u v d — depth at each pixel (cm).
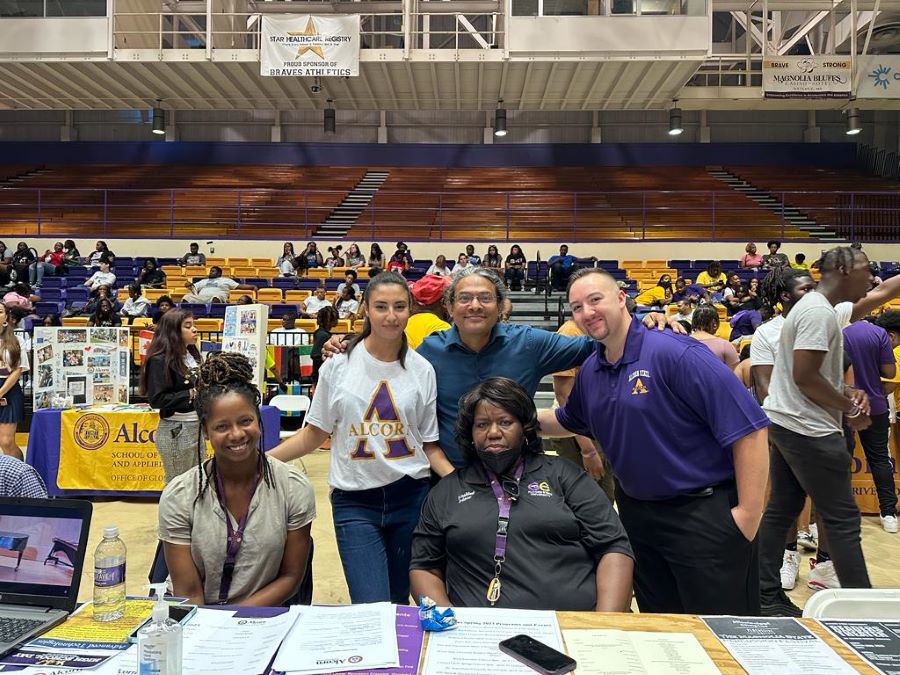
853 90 1298
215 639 143
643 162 1967
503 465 192
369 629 146
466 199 1717
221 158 1991
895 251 1409
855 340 388
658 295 1098
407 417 228
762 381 333
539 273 1330
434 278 309
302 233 1562
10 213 1656
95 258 1358
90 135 2050
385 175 1912
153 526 441
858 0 1378
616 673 127
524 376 239
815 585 333
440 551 195
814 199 1688
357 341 236
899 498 449
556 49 1218
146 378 358
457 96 1512
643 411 199
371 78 1405
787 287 299
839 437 258
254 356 486
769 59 1296
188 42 1619
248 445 184
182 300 1030
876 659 133
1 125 2039
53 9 1257
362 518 226
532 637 142
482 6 1265
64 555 153
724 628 148
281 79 1433
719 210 1591
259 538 188
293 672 129
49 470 501
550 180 1864
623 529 193
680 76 1322
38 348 514
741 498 192
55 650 137
